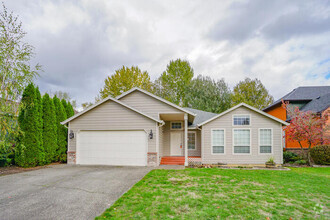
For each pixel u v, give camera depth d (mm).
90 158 12297
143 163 11836
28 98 11031
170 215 4438
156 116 13383
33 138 11180
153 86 32469
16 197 5781
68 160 12367
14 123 10492
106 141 12297
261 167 11773
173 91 32812
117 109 12344
